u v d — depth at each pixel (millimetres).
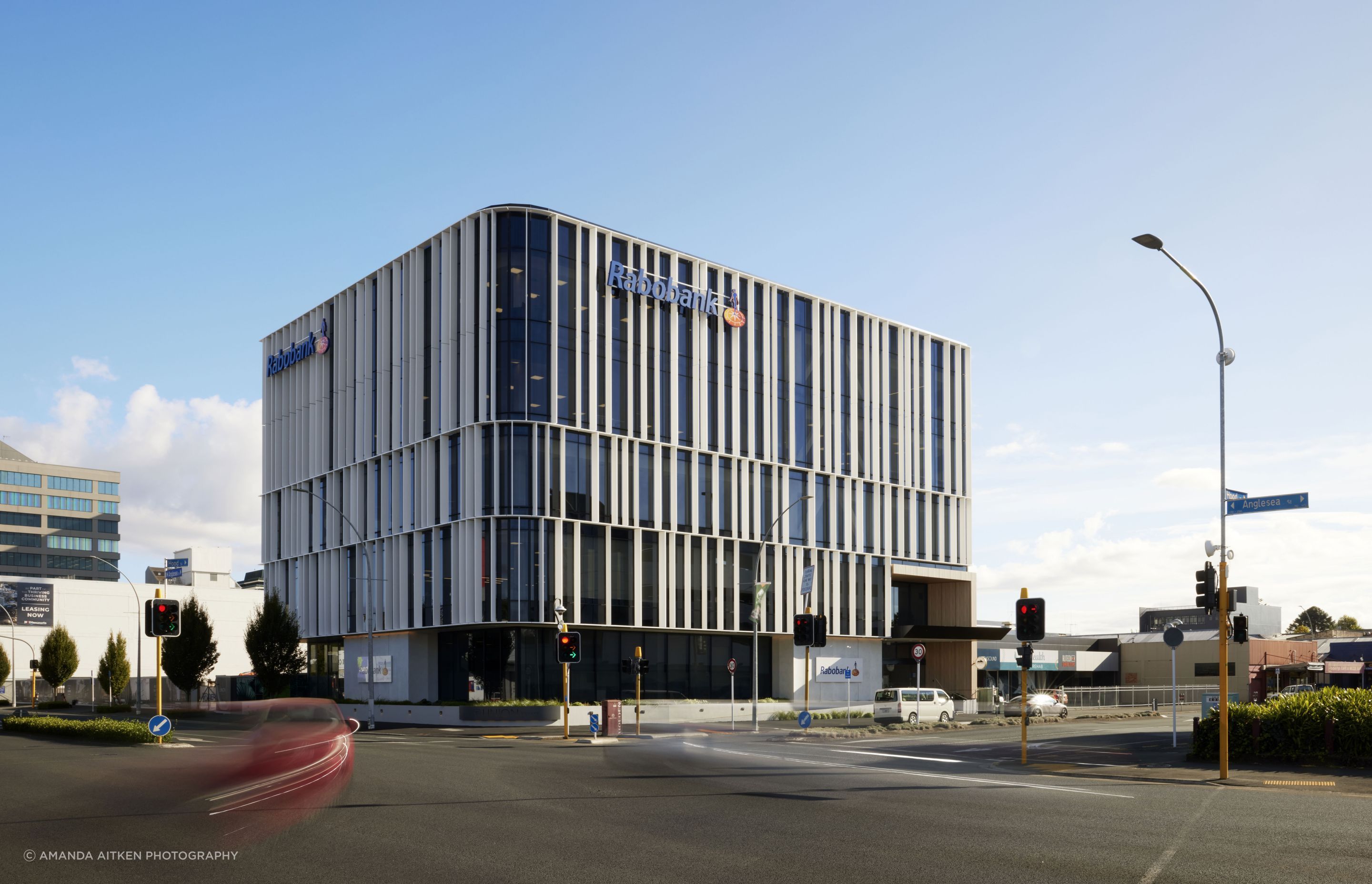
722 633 55875
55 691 79688
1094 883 10008
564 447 50531
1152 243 21797
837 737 37031
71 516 150000
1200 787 18797
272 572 66000
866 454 63844
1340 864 10914
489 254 51125
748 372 58625
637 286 54094
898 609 68625
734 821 14227
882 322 65938
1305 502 20719
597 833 13141
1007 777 20734
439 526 52031
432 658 55281
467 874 10484
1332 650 65312
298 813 15102
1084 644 86875
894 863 11023
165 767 23188
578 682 51562
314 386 62719
